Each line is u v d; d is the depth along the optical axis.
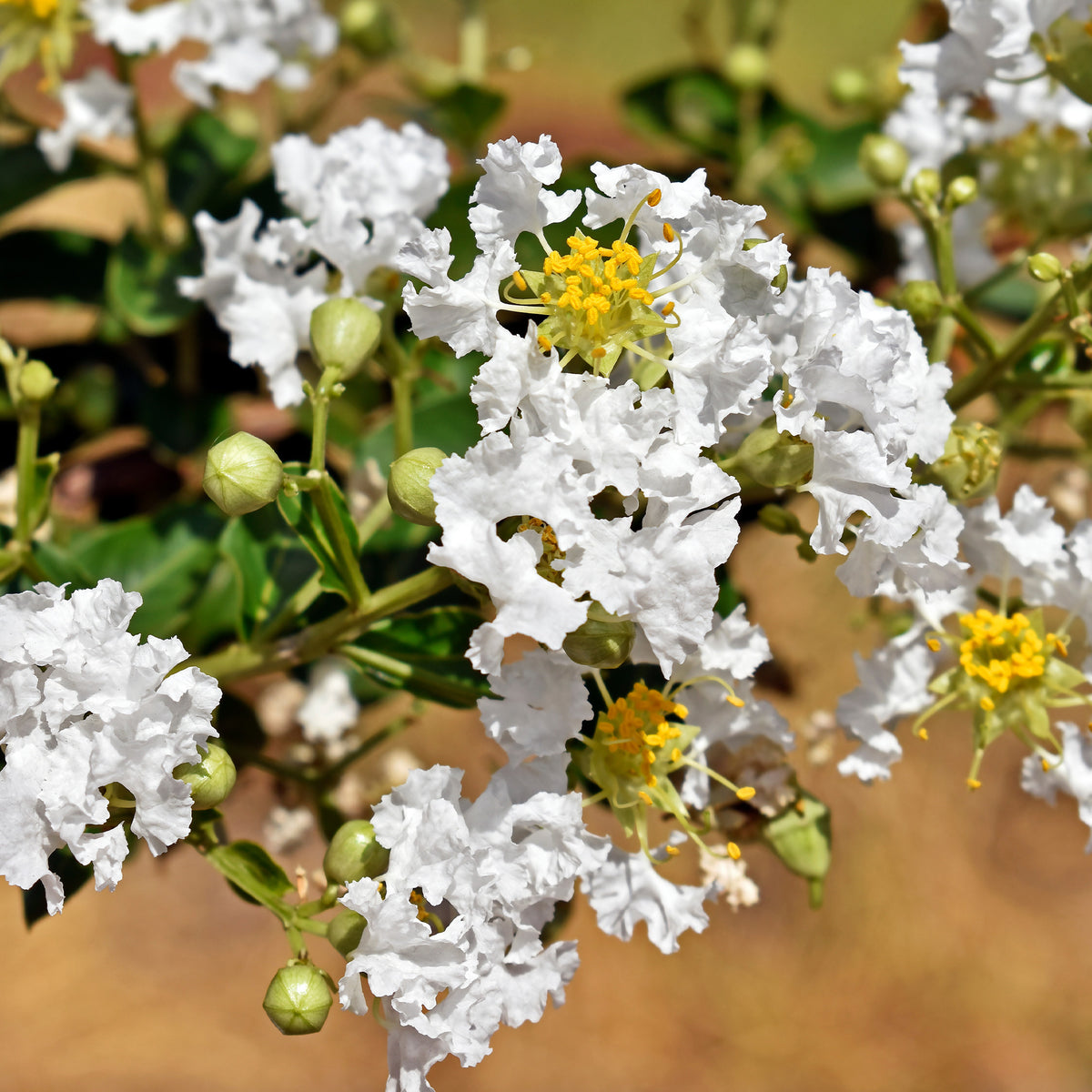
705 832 0.37
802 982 1.01
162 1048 0.93
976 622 0.38
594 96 1.16
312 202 0.38
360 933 0.35
